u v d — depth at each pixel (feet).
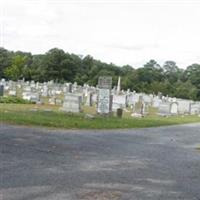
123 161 34.63
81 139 46.70
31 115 67.56
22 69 306.55
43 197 20.83
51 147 38.24
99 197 21.79
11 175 25.32
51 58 338.95
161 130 71.46
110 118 82.33
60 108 95.91
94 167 30.63
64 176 26.40
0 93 116.98
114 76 322.96
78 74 347.36
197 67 404.57
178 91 327.88
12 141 39.34
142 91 314.14
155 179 28.12
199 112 159.94
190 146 51.55
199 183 27.96
